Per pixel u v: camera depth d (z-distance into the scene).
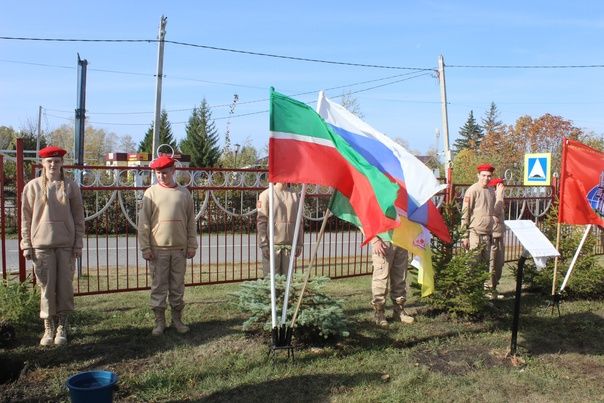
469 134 77.38
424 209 5.45
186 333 5.93
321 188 9.27
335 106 5.64
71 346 5.46
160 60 17.22
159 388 4.55
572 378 5.07
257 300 5.76
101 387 3.68
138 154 24.34
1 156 6.25
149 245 5.77
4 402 4.24
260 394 4.48
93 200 11.54
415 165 5.62
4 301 5.73
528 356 5.59
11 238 16.06
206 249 13.31
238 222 12.48
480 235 7.78
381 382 4.79
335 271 9.27
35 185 5.31
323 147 4.92
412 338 6.04
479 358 5.48
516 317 5.59
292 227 6.79
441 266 6.91
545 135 47.69
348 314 6.80
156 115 17.44
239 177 8.00
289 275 5.09
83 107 9.12
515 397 4.62
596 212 7.20
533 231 6.55
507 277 9.81
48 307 5.36
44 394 4.40
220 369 4.95
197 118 46.06
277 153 4.86
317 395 4.49
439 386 4.76
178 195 5.83
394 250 6.41
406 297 7.28
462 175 28.39
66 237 5.39
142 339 5.71
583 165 7.16
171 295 5.91
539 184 11.24
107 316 6.55
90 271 10.17
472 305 6.65
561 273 8.08
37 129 38.47
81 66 9.09
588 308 7.56
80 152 9.10
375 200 4.55
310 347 5.57
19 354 5.20
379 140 5.74
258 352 5.36
